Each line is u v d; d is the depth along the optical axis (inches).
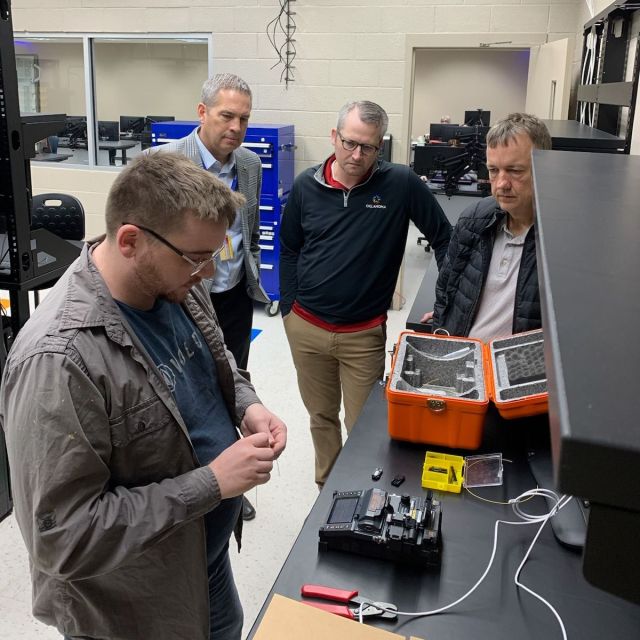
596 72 148.2
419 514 50.0
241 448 44.7
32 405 38.5
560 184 29.0
